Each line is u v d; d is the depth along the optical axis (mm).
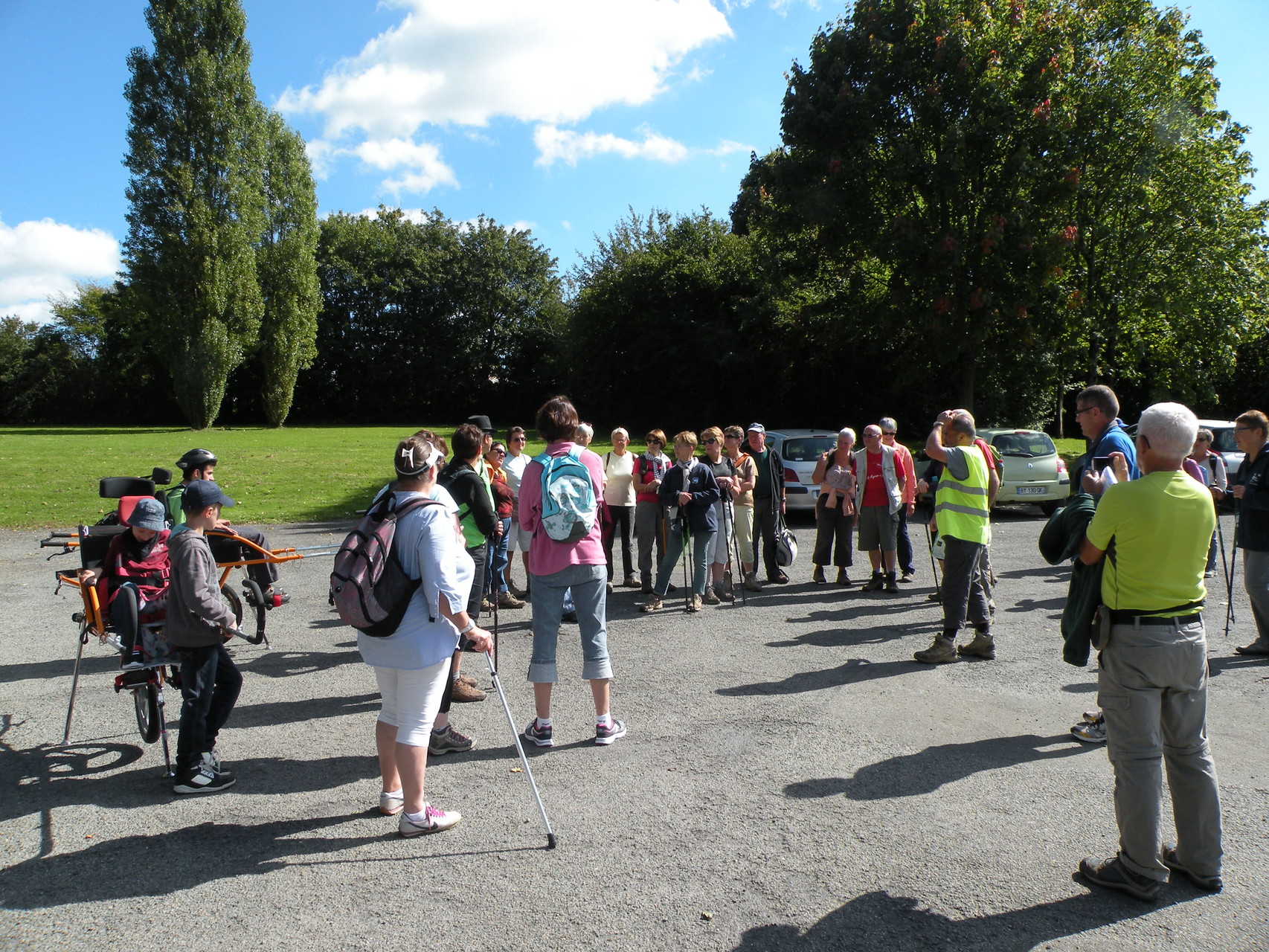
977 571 6094
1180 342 25109
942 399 30406
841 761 4352
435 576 3465
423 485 3670
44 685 5934
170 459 23141
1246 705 5086
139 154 40750
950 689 5453
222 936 2924
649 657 6320
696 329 36531
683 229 38938
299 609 8195
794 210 22984
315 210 47688
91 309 65625
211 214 41531
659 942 2861
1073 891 3139
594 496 4652
